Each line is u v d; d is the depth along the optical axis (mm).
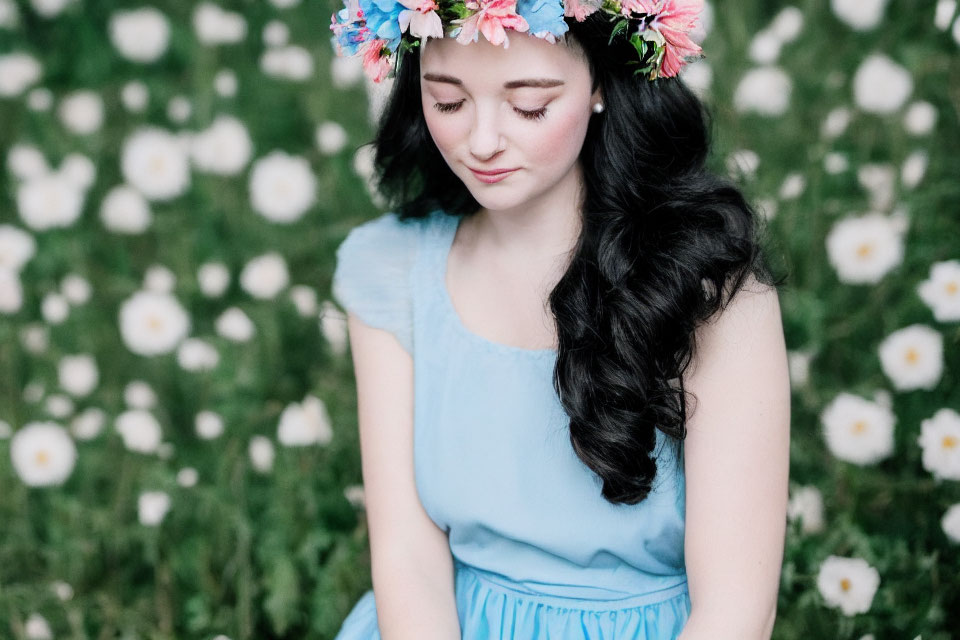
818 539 2154
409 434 1675
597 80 1479
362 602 1818
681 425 1467
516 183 1402
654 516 1526
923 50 3057
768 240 2082
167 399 2865
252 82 3746
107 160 3736
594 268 1491
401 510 1668
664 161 1528
